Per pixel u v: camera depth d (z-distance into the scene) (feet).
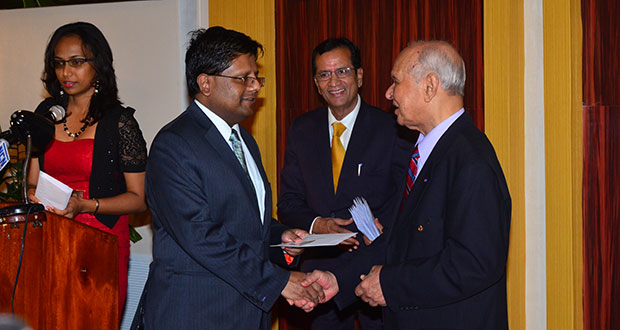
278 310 13.38
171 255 7.19
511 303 11.82
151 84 13.29
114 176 9.54
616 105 11.21
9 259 7.00
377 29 12.44
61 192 8.15
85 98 9.70
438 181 6.81
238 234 7.18
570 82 11.31
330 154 10.66
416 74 7.03
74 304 7.59
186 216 6.89
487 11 11.69
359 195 10.32
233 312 7.15
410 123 7.27
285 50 13.05
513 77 11.65
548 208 11.60
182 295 7.11
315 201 10.59
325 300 7.97
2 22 14.25
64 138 9.57
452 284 6.47
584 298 11.46
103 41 9.66
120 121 9.54
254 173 7.95
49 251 7.25
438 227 6.77
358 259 8.13
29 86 14.16
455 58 7.02
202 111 7.38
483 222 6.38
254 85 7.34
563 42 11.31
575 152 11.39
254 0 12.97
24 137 7.62
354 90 10.46
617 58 11.15
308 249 10.57
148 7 13.23
